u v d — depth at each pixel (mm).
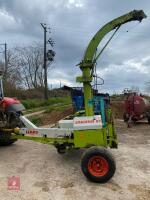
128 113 7066
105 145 2869
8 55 21031
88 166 2725
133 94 7160
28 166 3225
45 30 15445
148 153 3805
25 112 9656
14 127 3584
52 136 3244
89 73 3164
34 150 3928
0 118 3654
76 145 2902
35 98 17250
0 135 3711
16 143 4340
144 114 7027
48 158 3523
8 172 3029
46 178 2857
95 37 3221
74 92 3551
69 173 2990
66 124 3207
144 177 2898
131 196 2467
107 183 2727
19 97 15750
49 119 7895
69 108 9039
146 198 2432
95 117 2877
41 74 24141
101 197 2443
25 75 24000
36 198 2422
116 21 3240
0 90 3801
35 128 3326
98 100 3068
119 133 5504
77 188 2617
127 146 4230
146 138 4930
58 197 2441
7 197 2443
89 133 2871
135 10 3262
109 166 2689
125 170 3094
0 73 3830
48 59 16062
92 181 2729
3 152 3838
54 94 21172
